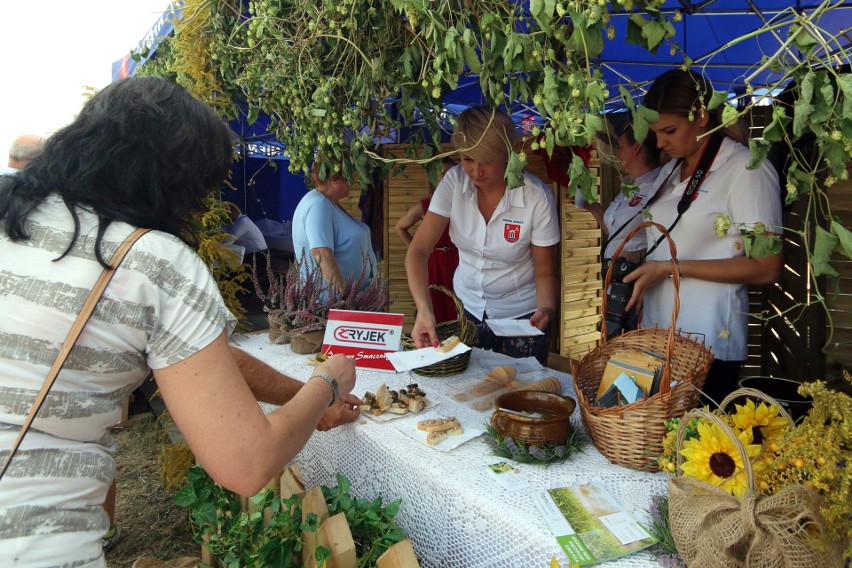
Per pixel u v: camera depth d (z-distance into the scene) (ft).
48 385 2.87
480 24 4.43
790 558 2.62
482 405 5.62
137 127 3.12
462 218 8.46
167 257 3.11
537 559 3.55
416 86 6.38
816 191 3.49
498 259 8.48
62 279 2.94
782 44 3.19
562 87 4.09
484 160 7.21
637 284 6.33
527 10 4.81
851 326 8.55
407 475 4.61
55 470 2.93
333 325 7.37
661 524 3.51
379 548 4.31
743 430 3.48
